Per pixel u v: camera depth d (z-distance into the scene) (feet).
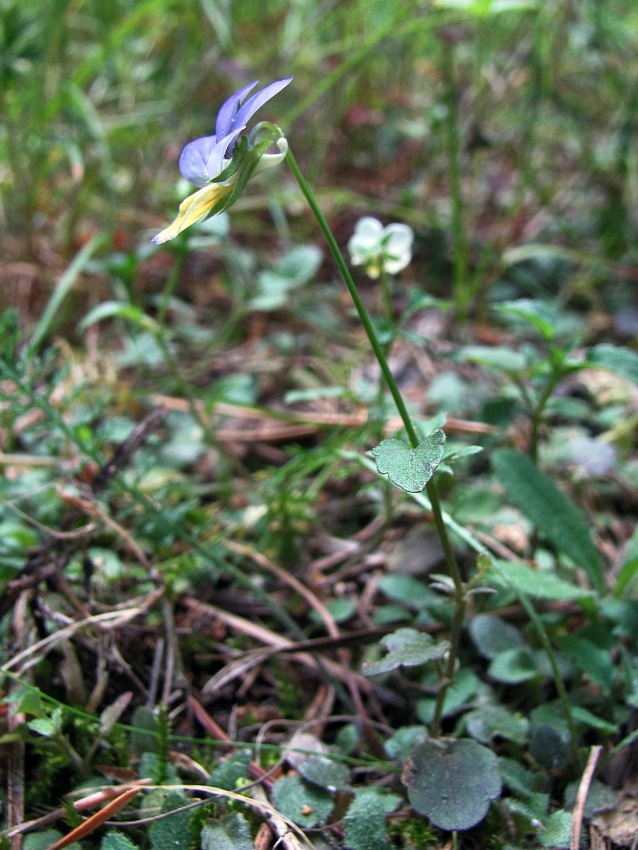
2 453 0.72
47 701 0.53
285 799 0.46
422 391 0.85
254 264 1.03
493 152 1.25
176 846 0.43
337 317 0.97
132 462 0.74
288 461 0.79
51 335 0.92
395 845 0.46
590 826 0.46
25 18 0.97
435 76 1.36
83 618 0.55
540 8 0.97
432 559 0.63
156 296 0.99
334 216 1.11
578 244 1.05
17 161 0.99
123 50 1.16
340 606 0.61
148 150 1.11
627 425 0.78
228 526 0.70
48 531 0.56
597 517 0.71
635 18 1.35
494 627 0.56
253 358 0.90
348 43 1.14
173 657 0.56
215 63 1.13
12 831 0.45
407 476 0.38
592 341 0.94
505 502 0.69
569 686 0.56
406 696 0.56
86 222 1.05
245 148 0.39
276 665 0.58
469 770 0.45
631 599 0.57
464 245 1.00
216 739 0.53
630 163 1.11
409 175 1.21
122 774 0.49
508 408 0.66
